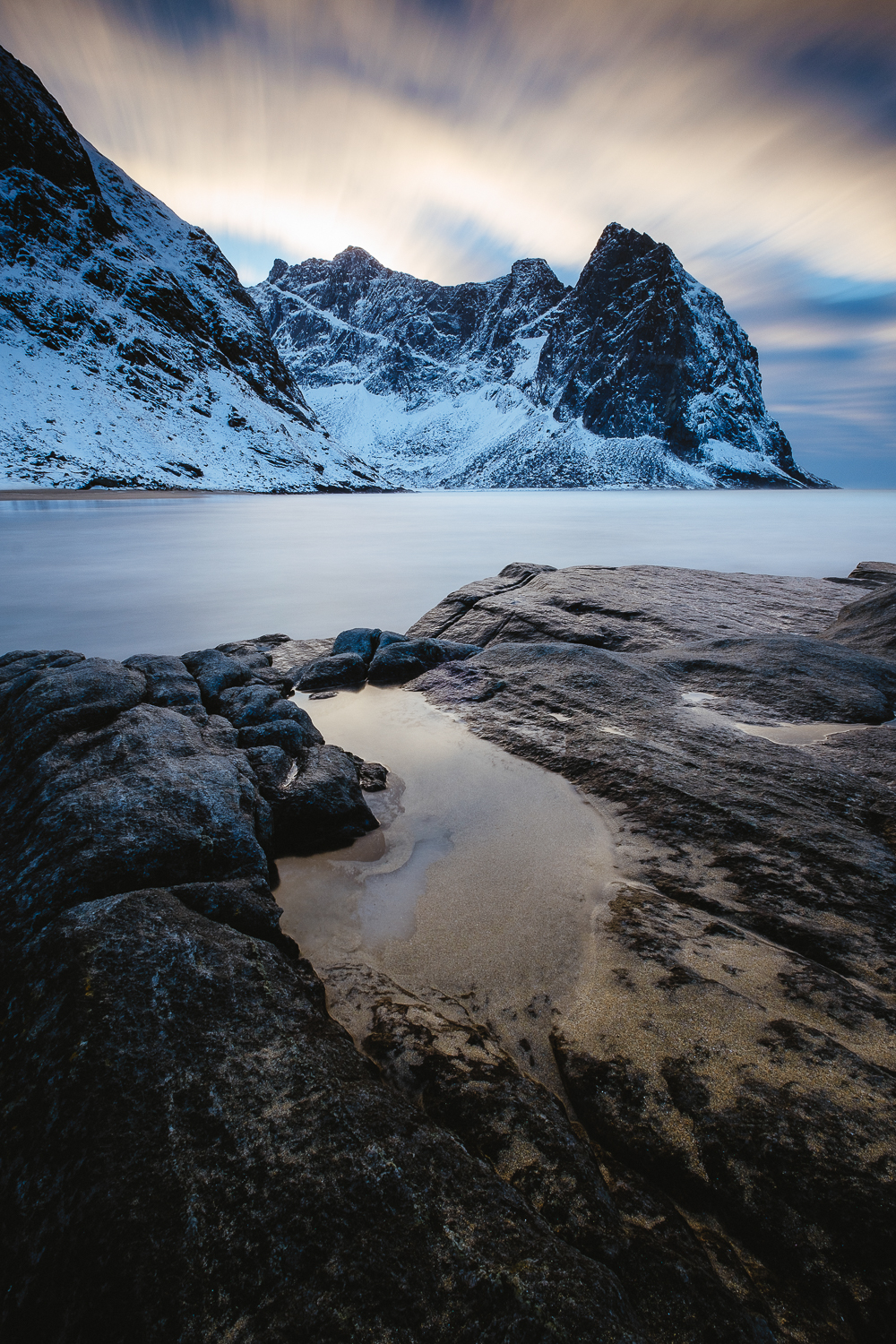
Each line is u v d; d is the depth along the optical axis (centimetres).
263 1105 211
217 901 325
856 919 342
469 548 2870
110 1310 160
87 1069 219
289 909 386
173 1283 163
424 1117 216
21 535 2989
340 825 471
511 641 1052
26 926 312
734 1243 193
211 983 262
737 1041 257
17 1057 237
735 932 335
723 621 1135
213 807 402
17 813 408
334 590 1839
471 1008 298
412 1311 158
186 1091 213
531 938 347
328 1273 165
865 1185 195
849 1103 224
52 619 1440
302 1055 233
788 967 301
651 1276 178
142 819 374
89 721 506
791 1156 207
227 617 1485
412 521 4438
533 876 411
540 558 2572
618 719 644
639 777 521
